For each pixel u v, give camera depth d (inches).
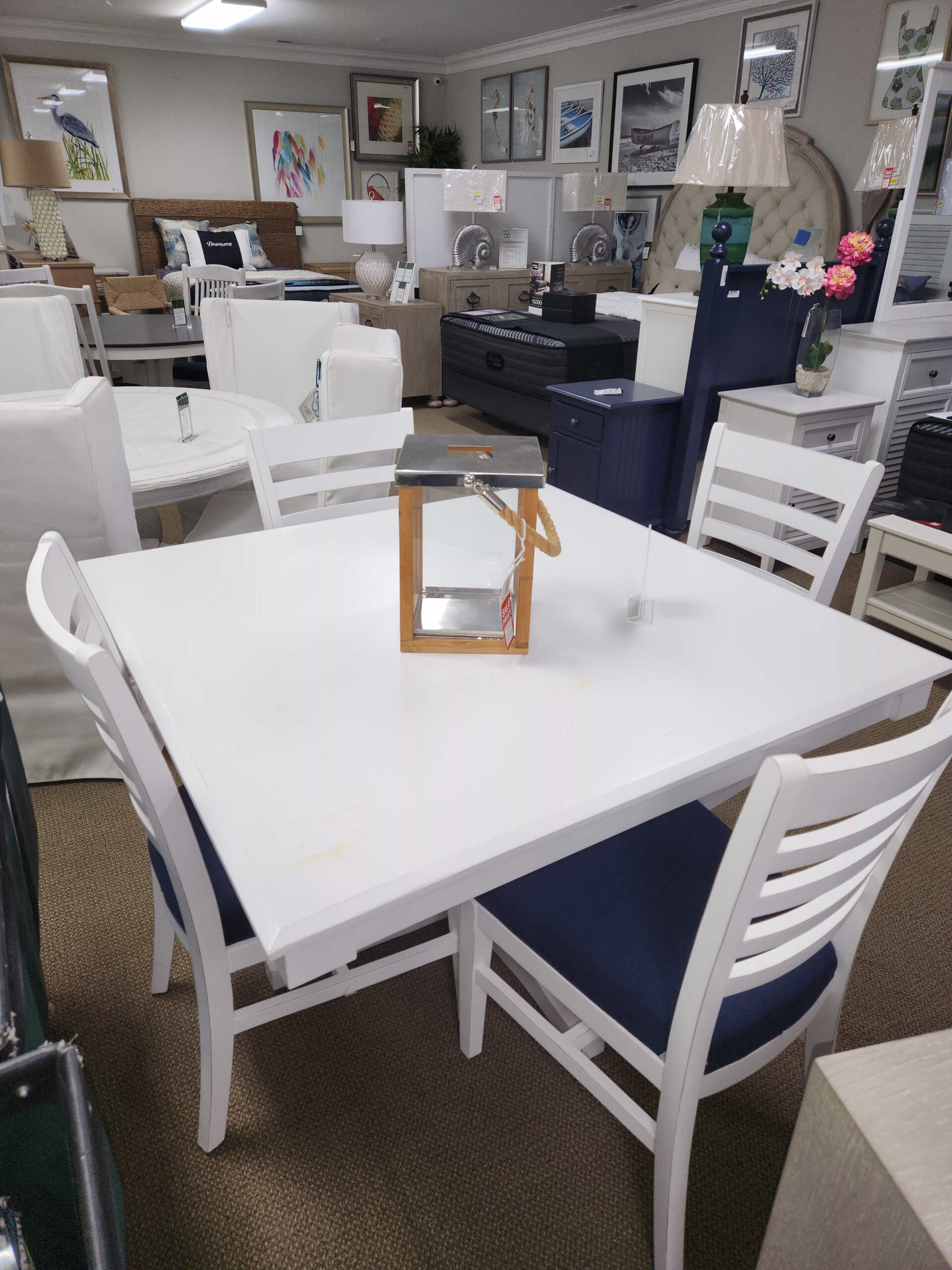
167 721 38.4
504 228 234.5
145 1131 48.9
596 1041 45.8
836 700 41.4
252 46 283.7
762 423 123.6
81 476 65.0
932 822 75.9
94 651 31.7
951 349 132.0
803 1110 16.4
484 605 47.9
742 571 56.1
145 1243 43.4
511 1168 47.4
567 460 138.4
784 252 202.2
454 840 31.5
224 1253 43.2
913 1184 13.9
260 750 36.4
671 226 228.2
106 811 75.4
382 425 70.7
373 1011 57.3
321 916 28.0
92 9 238.7
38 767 77.2
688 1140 37.1
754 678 43.2
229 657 43.9
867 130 183.6
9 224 273.9
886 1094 15.3
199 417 100.7
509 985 57.2
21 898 36.9
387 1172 47.0
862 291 140.1
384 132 316.5
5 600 68.9
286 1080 52.2
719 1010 36.6
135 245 296.7
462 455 42.8
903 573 126.6
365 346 101.5
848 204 190.4
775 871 29.6
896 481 137.7
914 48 170.6
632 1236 44.2
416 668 43.2
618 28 235.9
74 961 60.1
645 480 135.8
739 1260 43.3
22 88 263.4
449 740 37.4
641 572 55.6
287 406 135.7
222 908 42.0
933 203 134.0
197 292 191.8
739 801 76.2
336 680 41.9
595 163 257.6
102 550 68.6
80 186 280.1
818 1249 16.6
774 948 35.6
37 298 122.0
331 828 32.0
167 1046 54.0
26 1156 22.7
